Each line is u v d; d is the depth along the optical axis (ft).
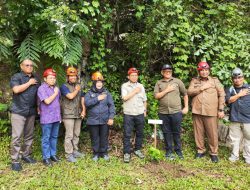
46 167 15.87
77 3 18.76
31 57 17.88
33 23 17.51
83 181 14.56
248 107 17.24
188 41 20.42
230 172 15.89
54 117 16.14
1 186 13.89
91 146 18.83
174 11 19.33
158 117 18.98
